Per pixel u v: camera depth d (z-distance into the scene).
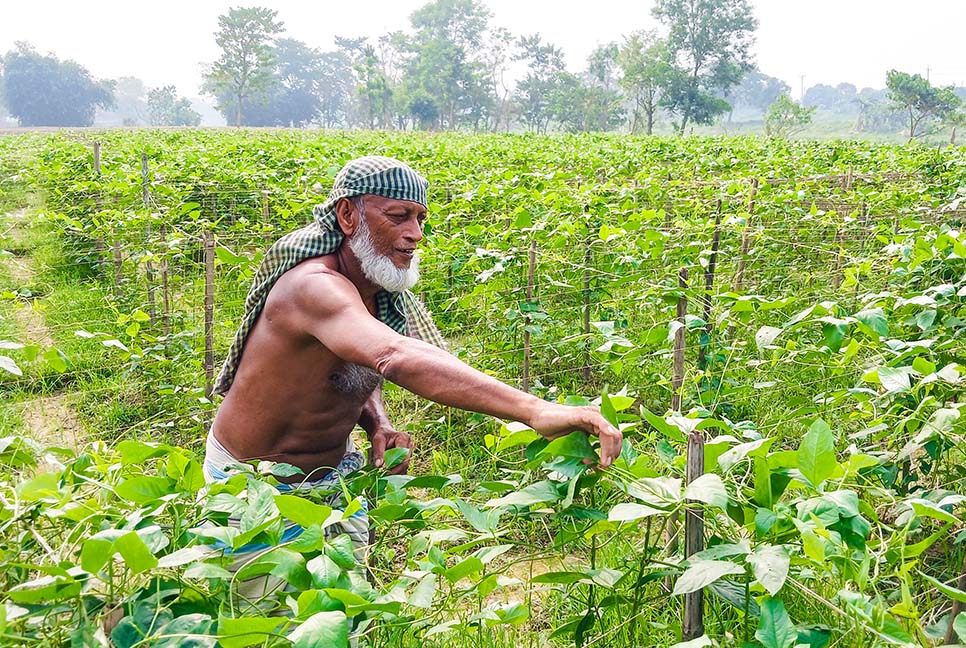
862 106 113.19
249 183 11.74
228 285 8.43
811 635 2.33
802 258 8.25
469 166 15.39
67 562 1.98
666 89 88.38
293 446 2.96
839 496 2.25
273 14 108.38
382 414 3.28
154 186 10.32
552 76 110.69
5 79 126.19
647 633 3.04
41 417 6.19
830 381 5.08
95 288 8.66
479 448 5.07
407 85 106.00
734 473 2.87
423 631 2.95
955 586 3.33
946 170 13.98
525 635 3.46
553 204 8.32
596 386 6.32
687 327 4.50
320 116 144.88
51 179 13.14
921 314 4.39
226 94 127.75
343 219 2.77
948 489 3.82
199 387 6.08
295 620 1.95
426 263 6.86
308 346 2.74
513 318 5.69
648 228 6.93
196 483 2.33
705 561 2.19
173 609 2.12
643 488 2.31
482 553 2.38
